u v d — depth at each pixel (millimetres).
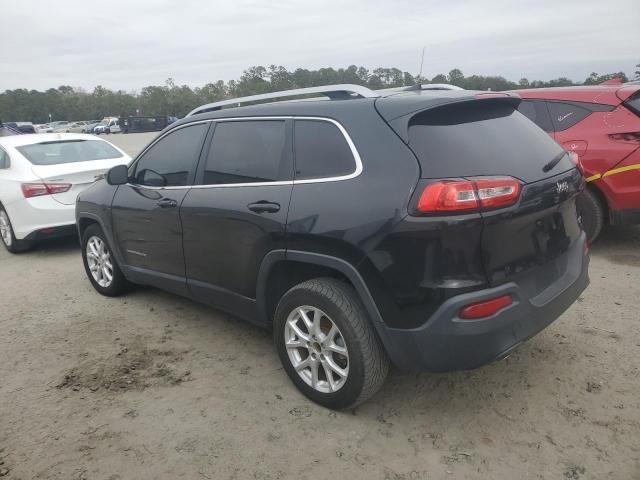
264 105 3537
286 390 3381
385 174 2707
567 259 3148
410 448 2777
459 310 2521
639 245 5926
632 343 3719
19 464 2770
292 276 3324
